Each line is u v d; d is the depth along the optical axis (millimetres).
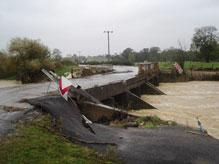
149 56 192250
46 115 15594
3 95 22172
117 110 21906
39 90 25281
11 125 13586
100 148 13641
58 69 65750
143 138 16219
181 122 25641
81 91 22250
